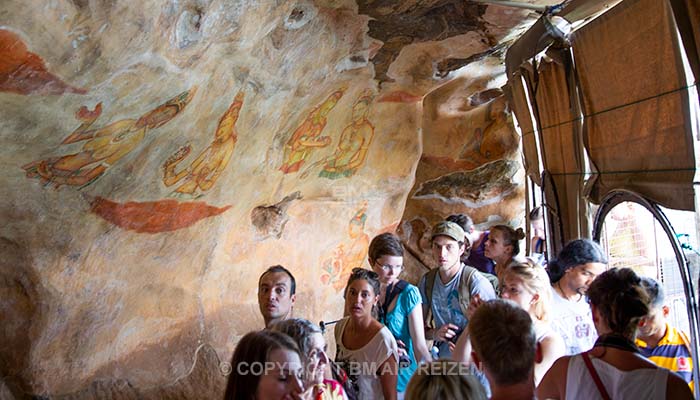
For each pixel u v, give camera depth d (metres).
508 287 2.88
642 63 3.64
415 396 2.00
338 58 5.20
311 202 6.68
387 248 3.63
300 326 2.46
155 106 3.62
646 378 2.17
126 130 3.64
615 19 3.88
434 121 8.26
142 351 4.93
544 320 2.88
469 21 5.44
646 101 3.64
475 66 7.05
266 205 5.96
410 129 7.20
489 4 5.08
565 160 4.79
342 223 7.09
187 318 5.26
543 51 4.88
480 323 2.13
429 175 8.54
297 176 6.05
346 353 3.19
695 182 3.24
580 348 3.21
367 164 7.00
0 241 3.83
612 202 4.07
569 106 4.67
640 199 3.68
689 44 3.02
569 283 3.24
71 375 4.34
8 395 4.04
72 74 2.96
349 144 6.51
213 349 5.41
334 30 4.80
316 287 6.88
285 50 4.45
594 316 2.41
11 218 3.72
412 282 8.56
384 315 3.62
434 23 5.30
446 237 3.93
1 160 3.31
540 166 5.50
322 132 5.94
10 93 2.88
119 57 3.06
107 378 4.61
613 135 4.02
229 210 5.36
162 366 5.01
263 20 3.87
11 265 3.93
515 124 8.09
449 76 6.65
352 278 3.24
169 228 4.77
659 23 3.45
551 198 4.98
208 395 5.18
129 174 4.07
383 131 6.94
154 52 3.24
